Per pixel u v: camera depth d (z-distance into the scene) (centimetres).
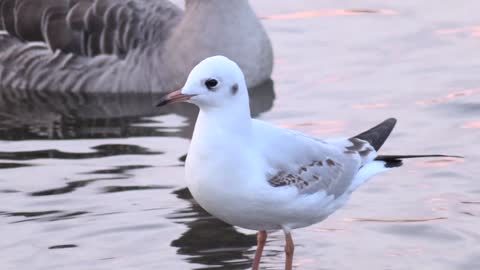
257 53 1770
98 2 1869
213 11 1778
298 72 1816
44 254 1226
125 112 1712
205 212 1334
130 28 1831
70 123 1666
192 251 1235
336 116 1627
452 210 1323
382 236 1269
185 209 1341
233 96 1088
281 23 2009
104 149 1541
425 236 1263
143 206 1348
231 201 1095
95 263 1203
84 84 1828
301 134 1159
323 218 1173
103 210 1338
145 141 1569
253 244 1256
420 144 1512
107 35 1838
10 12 1902
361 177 1177
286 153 1118
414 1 2092
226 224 1304
